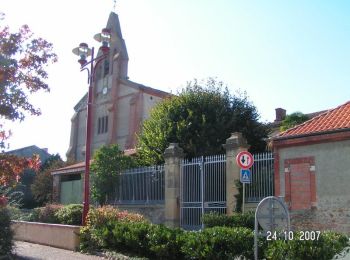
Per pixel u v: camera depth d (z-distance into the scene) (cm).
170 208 1881
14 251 1352
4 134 982
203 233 1111
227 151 1723
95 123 4288
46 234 1714
